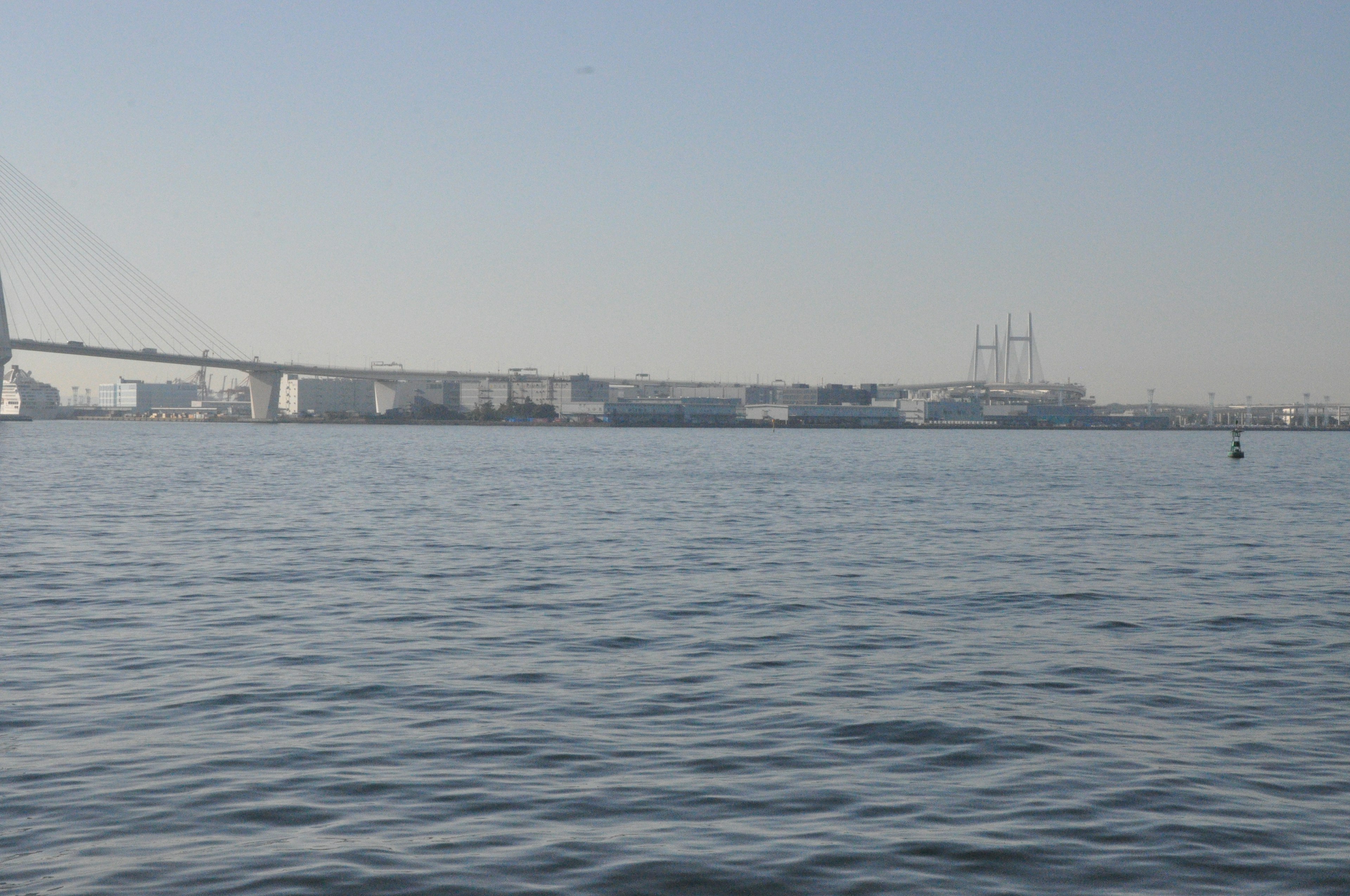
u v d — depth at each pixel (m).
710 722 17.69
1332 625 26.88
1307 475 105.25
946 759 15.77
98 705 18.52
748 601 30.14
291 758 15.62
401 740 16.59
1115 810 13.74
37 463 109.25
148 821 13.23
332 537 45.94
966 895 11.39
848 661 22.42
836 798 14.13
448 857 12.20
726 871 11.89
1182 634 25.58
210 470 100.00
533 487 80.69
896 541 45.72
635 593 31.45
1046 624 26.91
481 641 24.34
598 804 13.88
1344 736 17.03
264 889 11.41
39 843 12.55
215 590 31.64
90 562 37.44
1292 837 12.88
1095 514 60.16
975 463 128.50
